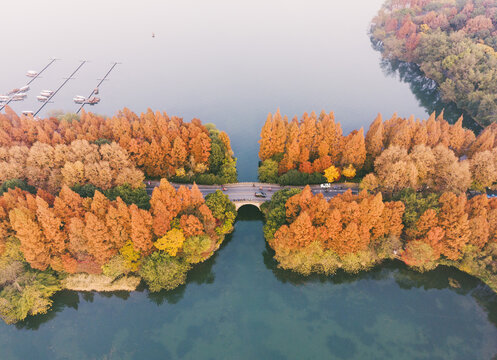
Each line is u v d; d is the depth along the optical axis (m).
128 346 89.31
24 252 90.69
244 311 98.25
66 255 94.81
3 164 113.56
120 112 143.75
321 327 94.00
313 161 138.62
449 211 97.00
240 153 165.00
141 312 97.06
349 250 100.44
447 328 93.19
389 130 136.75
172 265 98.06
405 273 106.75
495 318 95.25
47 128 133.00
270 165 132.50
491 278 98.19
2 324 92.75
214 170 139.75
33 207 93.50
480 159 117.50
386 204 100.06
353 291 103.00
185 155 131.50
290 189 116.12
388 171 113.19
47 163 120.56
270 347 89.62
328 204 97.56
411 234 101.44
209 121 195.12
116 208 99.31
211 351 88.62
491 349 88.38
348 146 126.38
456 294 101.31
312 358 87.19
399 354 87.56
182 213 104.94
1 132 126.00
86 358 86.62
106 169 114.62
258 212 128.88
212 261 111.88
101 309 97.25
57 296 99.31
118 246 96.06
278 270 109.12
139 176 116.69
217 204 110.44
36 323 93.62
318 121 136.50
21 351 87.94
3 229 94.44
